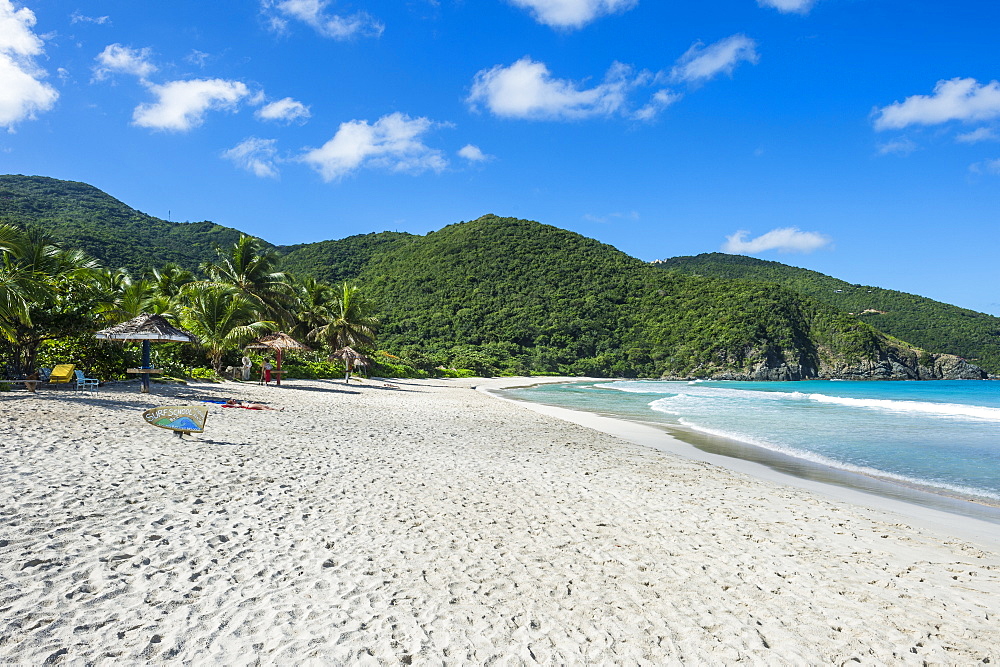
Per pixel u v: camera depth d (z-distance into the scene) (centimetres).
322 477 849
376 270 13700
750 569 577
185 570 479
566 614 454
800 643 425
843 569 590
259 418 1448
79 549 498
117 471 759
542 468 1071
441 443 1306
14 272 1625
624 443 1523
